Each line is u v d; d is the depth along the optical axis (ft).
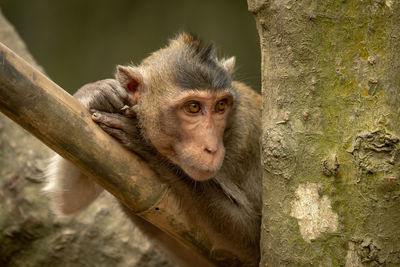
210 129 30.09
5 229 39.63
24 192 39.88
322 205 22.74
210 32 101.14
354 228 22.06
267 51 24.31
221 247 30.81
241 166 33.27
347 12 21.95
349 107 22.21
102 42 100.27
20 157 40.52
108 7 100.58
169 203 27.20
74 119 24.23
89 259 40.22
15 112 23.07
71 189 34.06
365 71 21.84
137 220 35.19
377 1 21.38
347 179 22.20
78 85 98.48
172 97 30.14
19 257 40.27
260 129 34.55
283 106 23.61
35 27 97.96
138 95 31.19
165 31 100.89
